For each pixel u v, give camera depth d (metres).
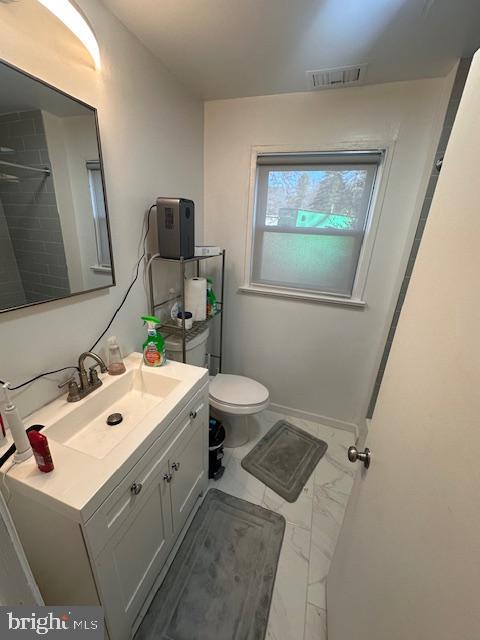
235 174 1.84
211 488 1.61
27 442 0.80
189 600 1.12
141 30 1.13
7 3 0.74
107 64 1.06
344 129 1.56
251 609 1.10
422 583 0.45
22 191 0.83
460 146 0.52
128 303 1.37
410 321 0.65
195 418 1.27
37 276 0.91
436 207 0.59
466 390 0.40
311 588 1.18
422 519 0.48
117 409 1.20
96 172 1.07
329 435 2.08
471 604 0.33
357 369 1.99
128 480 0.85
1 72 0.74
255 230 1.95
